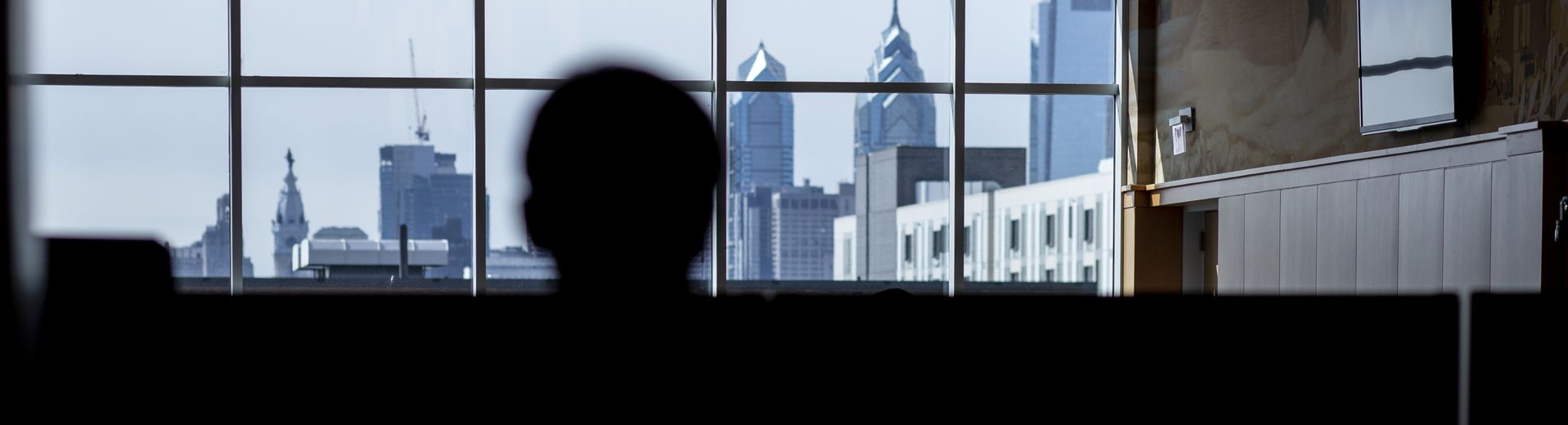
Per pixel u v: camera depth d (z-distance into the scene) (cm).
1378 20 561
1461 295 96
